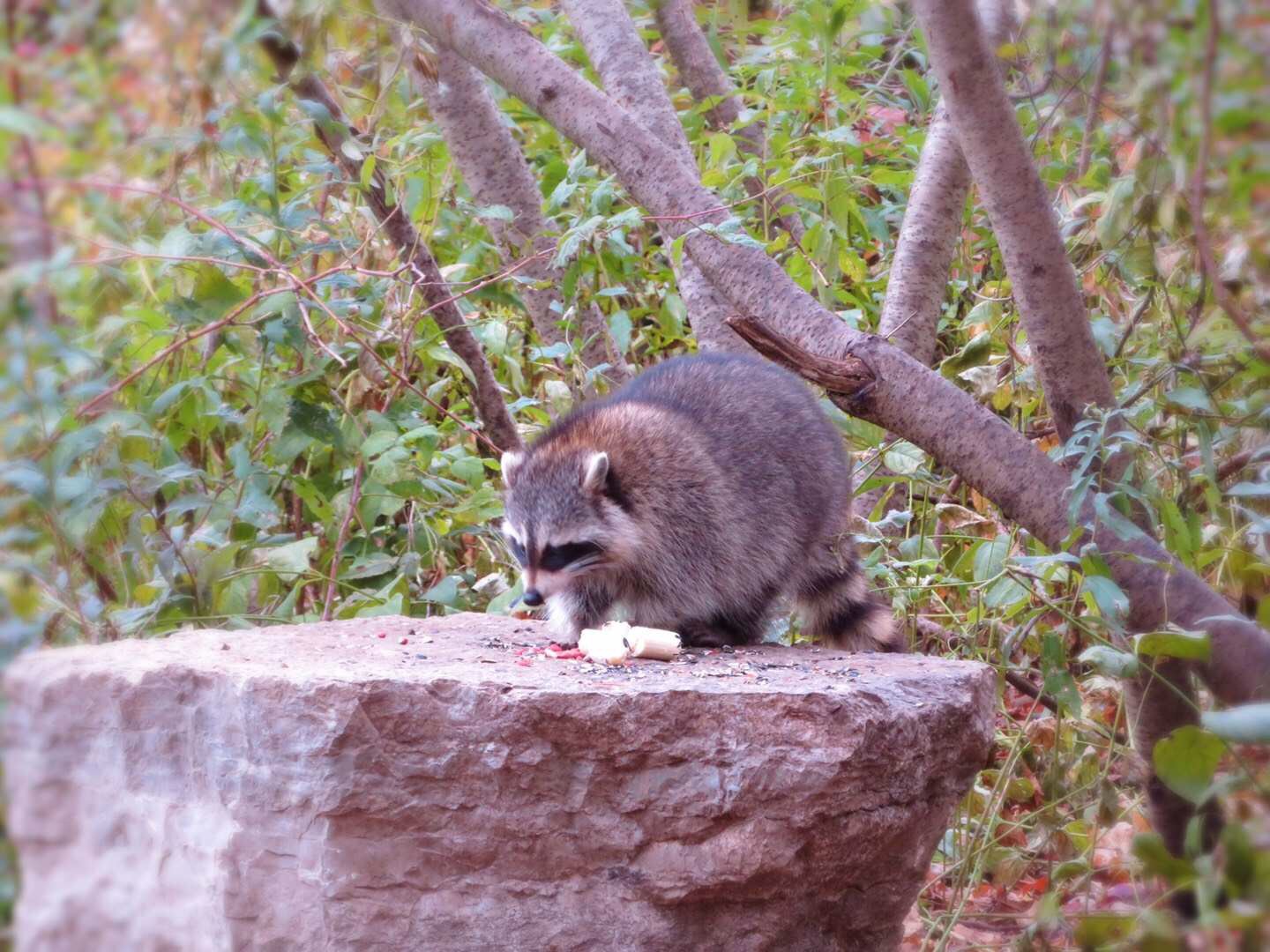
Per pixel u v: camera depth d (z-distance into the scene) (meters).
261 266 5.96
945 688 4.16
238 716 3.66
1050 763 5.66
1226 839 3.58
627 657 4.43
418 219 6.93
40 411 5.01
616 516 5.09
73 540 5.39
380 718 3.56
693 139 8.34
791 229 8.04
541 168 8.61
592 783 3.69
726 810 3.71
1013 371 6.38
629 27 7.27
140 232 5.84
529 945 3.69
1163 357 5.41
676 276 7.11
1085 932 3.87
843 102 8.12
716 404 5.43
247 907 3.64
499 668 4.07
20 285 4.80
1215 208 5.07
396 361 6.81
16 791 4.09
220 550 5.55
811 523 5.42
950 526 6.61
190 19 5.54
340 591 6.45
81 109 5.95
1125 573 4.57
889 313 6.61
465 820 3.64
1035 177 4.52
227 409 6.02
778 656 4.71
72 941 3.95
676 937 3.77
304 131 6.26
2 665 4.76
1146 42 5.08
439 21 5.73
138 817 3.88
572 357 6.94
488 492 6.23
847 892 4.04
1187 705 4.75
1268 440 4.85
